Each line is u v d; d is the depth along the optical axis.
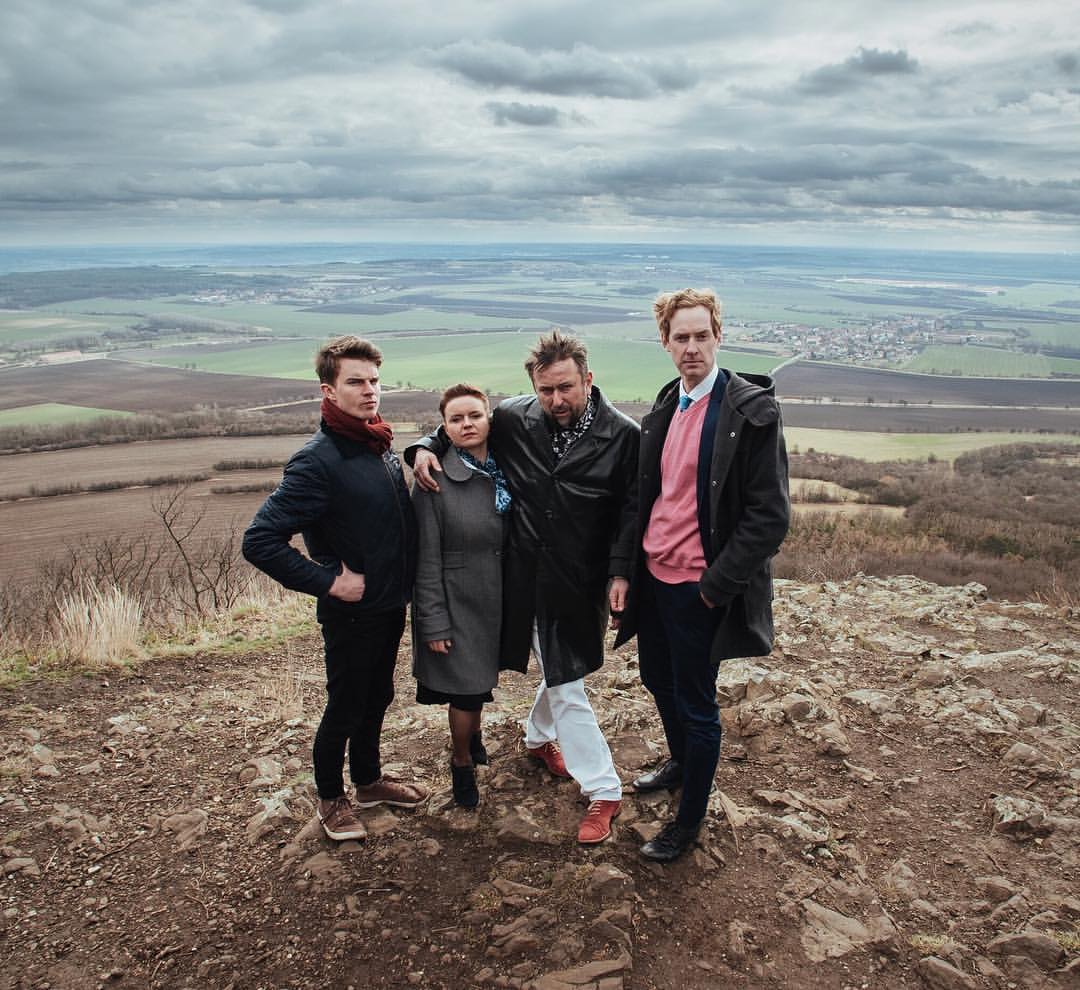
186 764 3.54
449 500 2.79
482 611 2.84
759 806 3.03
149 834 2.96
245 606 6.68
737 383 2.47
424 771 3.34
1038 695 4.11
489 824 2.89
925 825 2.93
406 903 2.53
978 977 2.22
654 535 2.68
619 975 2.22
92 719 4.05
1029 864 2.69
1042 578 15.91
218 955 2.35
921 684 4.20
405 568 2.76
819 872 2.65
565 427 2.81
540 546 2.78
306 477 2.54
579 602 2.80
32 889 2.66
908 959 2.30
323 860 2.72
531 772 3.22
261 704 4.27
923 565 17.08
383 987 2.23
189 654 5.19
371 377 2.64
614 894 2.51
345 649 2.69
